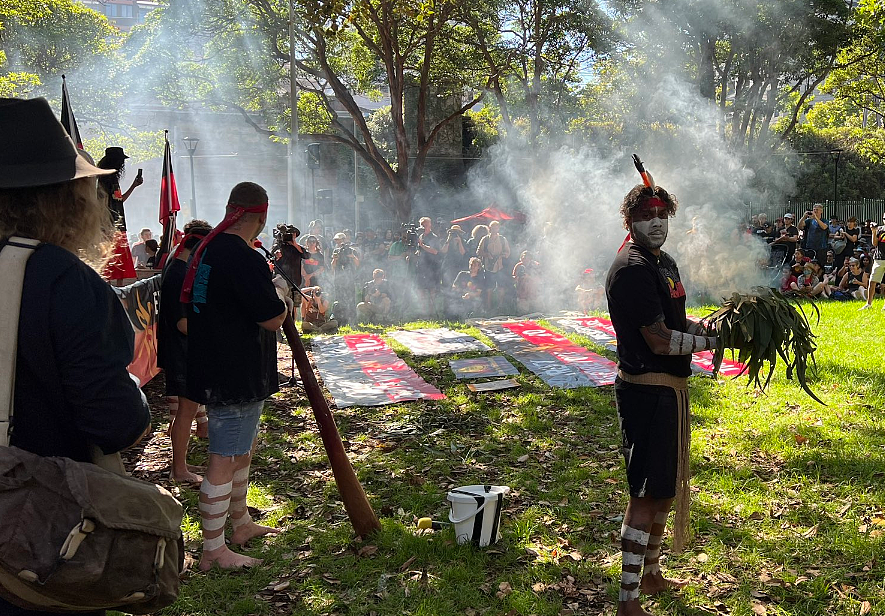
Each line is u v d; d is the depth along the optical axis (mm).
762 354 3389
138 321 7586
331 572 4133
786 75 32125
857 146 38625
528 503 5023
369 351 9953
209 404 3943
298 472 5777
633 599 3469
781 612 3598
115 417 1842
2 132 1862
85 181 2002
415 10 22422
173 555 2025
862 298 14133
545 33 30734
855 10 30141
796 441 5863
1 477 1737
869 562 4020
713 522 4582
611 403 7395
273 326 3939
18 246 1857
